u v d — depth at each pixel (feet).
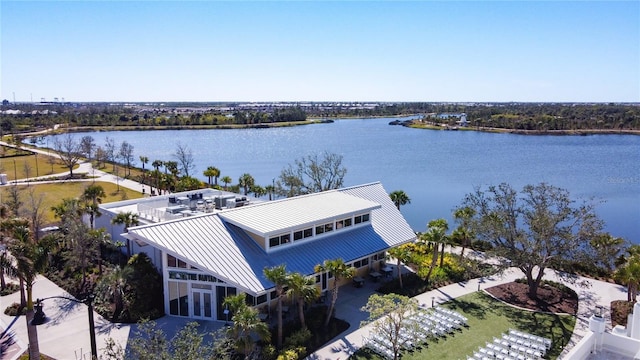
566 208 119.65
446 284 132.77
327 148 565.53
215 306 106.42
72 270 133.18
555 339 99.09
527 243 119.24
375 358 92.43
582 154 497.05
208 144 606.96
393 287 127.75
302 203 137.69
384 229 142.31
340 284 129.18
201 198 162.09
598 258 116.37
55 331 101.40
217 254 106.22
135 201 163.12
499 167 414.41
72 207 147.33
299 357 91.61
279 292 94.02
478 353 92.43
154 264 123.34
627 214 254.47
